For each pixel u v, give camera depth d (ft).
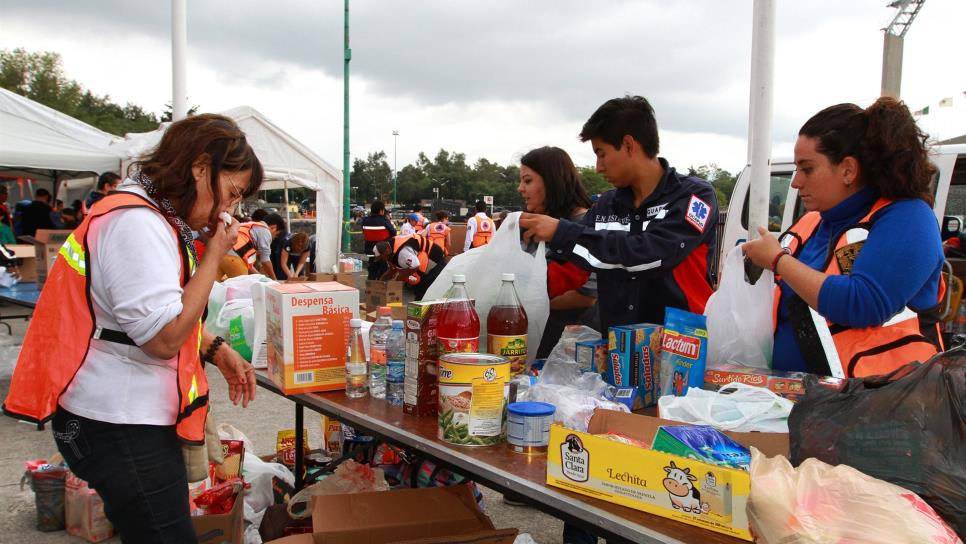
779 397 4.77
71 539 9.22
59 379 4.51
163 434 4.78
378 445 8.29
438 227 34.71
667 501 3.71
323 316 6.47
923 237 4.70
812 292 4.94
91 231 4.46
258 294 7.30
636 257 6.16
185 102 19.03
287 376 6.33
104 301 4.51
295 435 9.56
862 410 3.58
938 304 5.13
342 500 6.40
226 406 15.42
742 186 18.79
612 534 3.76
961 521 3.24
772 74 9.98
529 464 4.50
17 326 22.99
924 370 3.52
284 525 7.25
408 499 6.46
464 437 4.81
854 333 5.10
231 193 4.84
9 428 13.50
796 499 3.21
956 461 3.33
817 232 5.79
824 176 5.20
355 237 69.10
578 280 7.88
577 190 8.68
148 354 4.61
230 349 6.30
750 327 5.82
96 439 4.56
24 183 49.29
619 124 6.54
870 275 4.71
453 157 263.49
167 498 4.77
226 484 8.25
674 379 5.42
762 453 3.91
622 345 5.53
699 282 6.59
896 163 4.85
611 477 3.92
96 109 192.85
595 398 5.14
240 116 34.12
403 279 17.37
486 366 4.79
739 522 3.43
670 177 6.66
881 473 3.40
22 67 164.66
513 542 5.73
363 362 6.36
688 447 3.89
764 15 9.86
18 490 10.68
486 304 6.56
